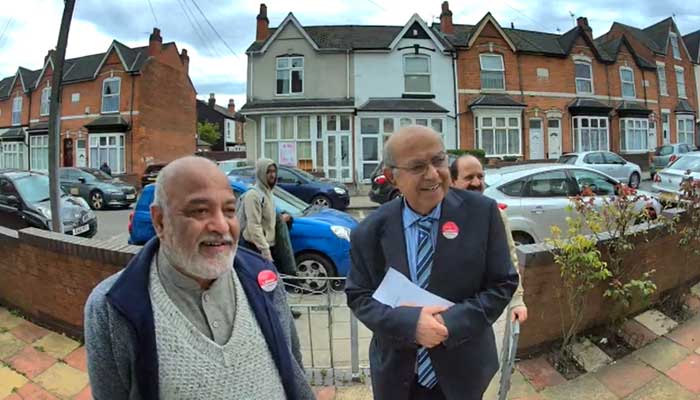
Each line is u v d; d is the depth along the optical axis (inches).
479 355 81.6
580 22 983.6
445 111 816.9
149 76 1040.8
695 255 210.4
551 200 291.0
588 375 146.6
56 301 180.2
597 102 957.8
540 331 155.2
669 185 454.6
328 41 862.5
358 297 83.7
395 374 82.2
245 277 63.8
